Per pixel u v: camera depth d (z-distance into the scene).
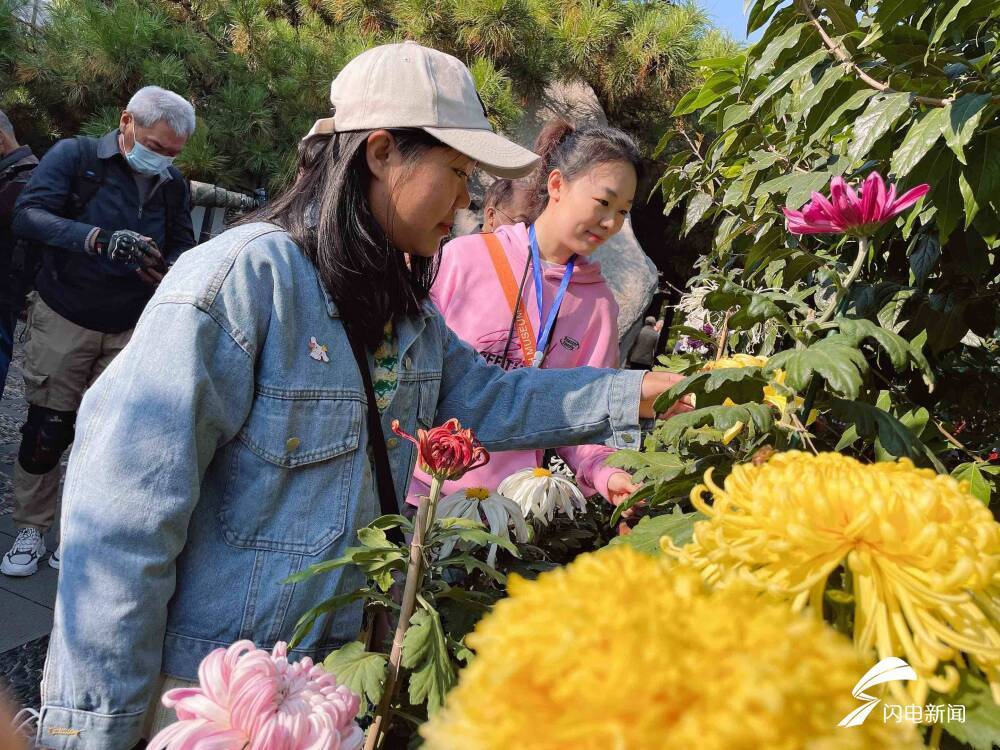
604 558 0.35
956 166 1.04
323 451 1.08
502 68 5.07
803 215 0.94
